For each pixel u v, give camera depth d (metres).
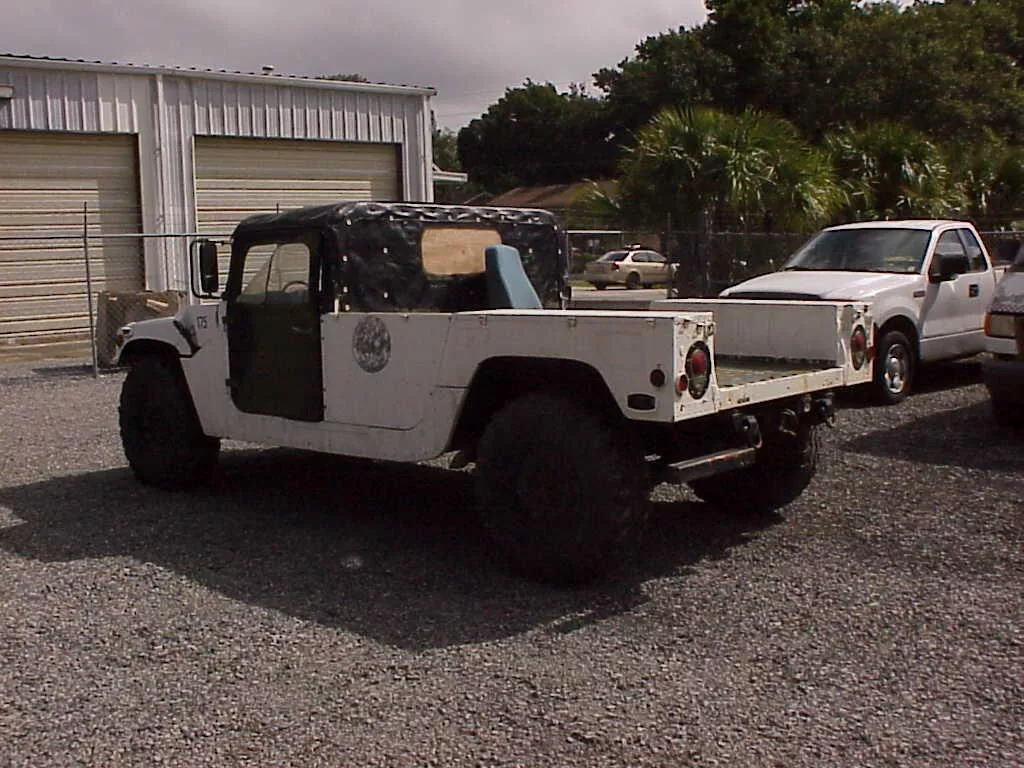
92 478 8.57
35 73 17.33
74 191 18.03
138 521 7.22
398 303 7.00
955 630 5.06
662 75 45.59
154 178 18.64
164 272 18.98
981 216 22.91
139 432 8.12
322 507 7.54
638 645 4.95
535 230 7.83
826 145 21.44
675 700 4.37
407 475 8.50
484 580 5.90
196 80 18.89
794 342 6.71
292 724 4.21
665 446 5.98
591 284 38.16
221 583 5.91
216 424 7.59
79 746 4.06
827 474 8.07
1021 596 5.49
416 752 3.97
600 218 19.50
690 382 5.24
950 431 9.57
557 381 5.89
